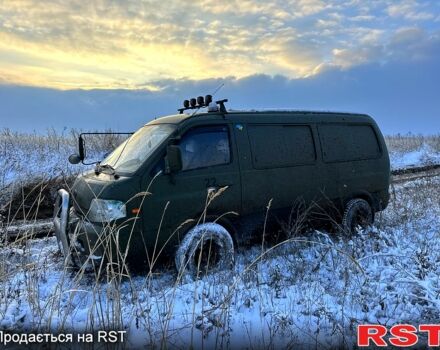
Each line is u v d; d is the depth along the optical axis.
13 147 11.68
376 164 7.19
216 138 5.31
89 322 3.59
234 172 5.34
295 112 6.34
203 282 4.40
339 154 6.63
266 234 5.80
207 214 5.10
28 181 9.66
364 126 7.24
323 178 6.32
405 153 21.47
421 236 6.04
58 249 5.90
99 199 4.61
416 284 4.13
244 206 5.43
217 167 5.22
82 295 4.29
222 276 4.55
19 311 3.72
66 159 11.93
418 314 3.94
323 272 4.98
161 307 3.90
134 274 5.05
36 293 3.90
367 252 5.39
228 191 5.26
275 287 4.41
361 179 6.87
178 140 4.99
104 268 4.57
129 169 4.85
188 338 3.50
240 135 5.51
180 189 4.89
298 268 4.93
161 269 5.06
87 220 4.77
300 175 6.04
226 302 3.75
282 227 5.86
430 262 4.83
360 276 4.68
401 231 6.28
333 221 6.15
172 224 4.84
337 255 5.21
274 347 3.44
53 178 10.14
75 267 4.92
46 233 7.14
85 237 4.68
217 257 5.00
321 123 6.53
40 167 10.91
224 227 5.32
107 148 13.28
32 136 12.59
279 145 5.89
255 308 4.04
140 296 4.27
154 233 4.74
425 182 10.72
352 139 6.94
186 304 4.04
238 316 3.86
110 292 3.87
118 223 4.53
